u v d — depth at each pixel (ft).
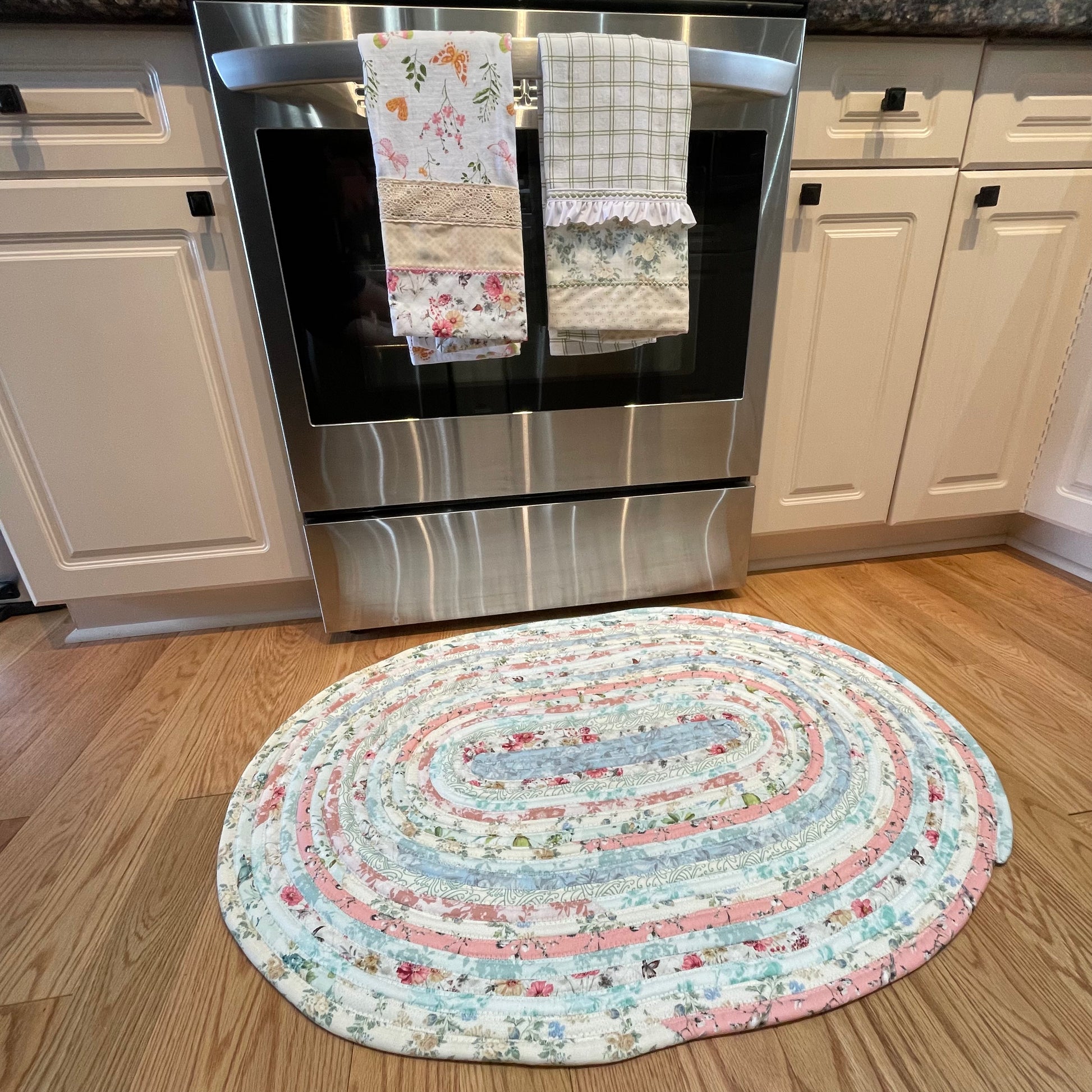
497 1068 1.70
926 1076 1.64
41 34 2.45
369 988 1.86
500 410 3.25
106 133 2.61
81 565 3.37
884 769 2.57
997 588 4.11
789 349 3.47
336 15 2.43
